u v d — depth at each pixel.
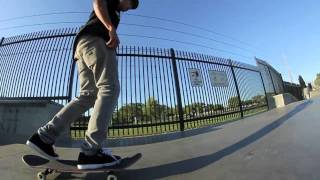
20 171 2.52
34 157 2.16
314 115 5.35
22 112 5.30
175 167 2.49
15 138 5.01
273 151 2.71
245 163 2.39
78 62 2.38
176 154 3.07
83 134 6.02
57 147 4.22
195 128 6.76
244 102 10.35
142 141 4.68
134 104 6.56
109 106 2.13
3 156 3.28
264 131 4.08
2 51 6.54
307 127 3.92
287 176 1.97
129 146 4.08
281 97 12.57
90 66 2.25
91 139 2.03
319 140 2.94
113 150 3.73
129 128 6.40
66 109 2.21
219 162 2.51
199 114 7.75
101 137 2.05
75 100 2.27
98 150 2.04
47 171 2.20
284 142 3.06
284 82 18.50
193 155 2.92
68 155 3.45
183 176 2.20
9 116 5.38
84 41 2.26
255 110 11.05
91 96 2.30
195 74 7.91
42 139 2.06
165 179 2.16
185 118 7.27
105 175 2.24
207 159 2.68
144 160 2.87
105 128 2.09
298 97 22.27
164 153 3.20
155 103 6.75
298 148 2.71
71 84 5.84
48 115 5.20
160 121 6.71
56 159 2.12
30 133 5.18
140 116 6.55
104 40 2.27
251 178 2.00
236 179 2.01
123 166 2.02
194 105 7.65
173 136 5.11
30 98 5.91
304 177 1.91
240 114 9.49
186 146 3.58
